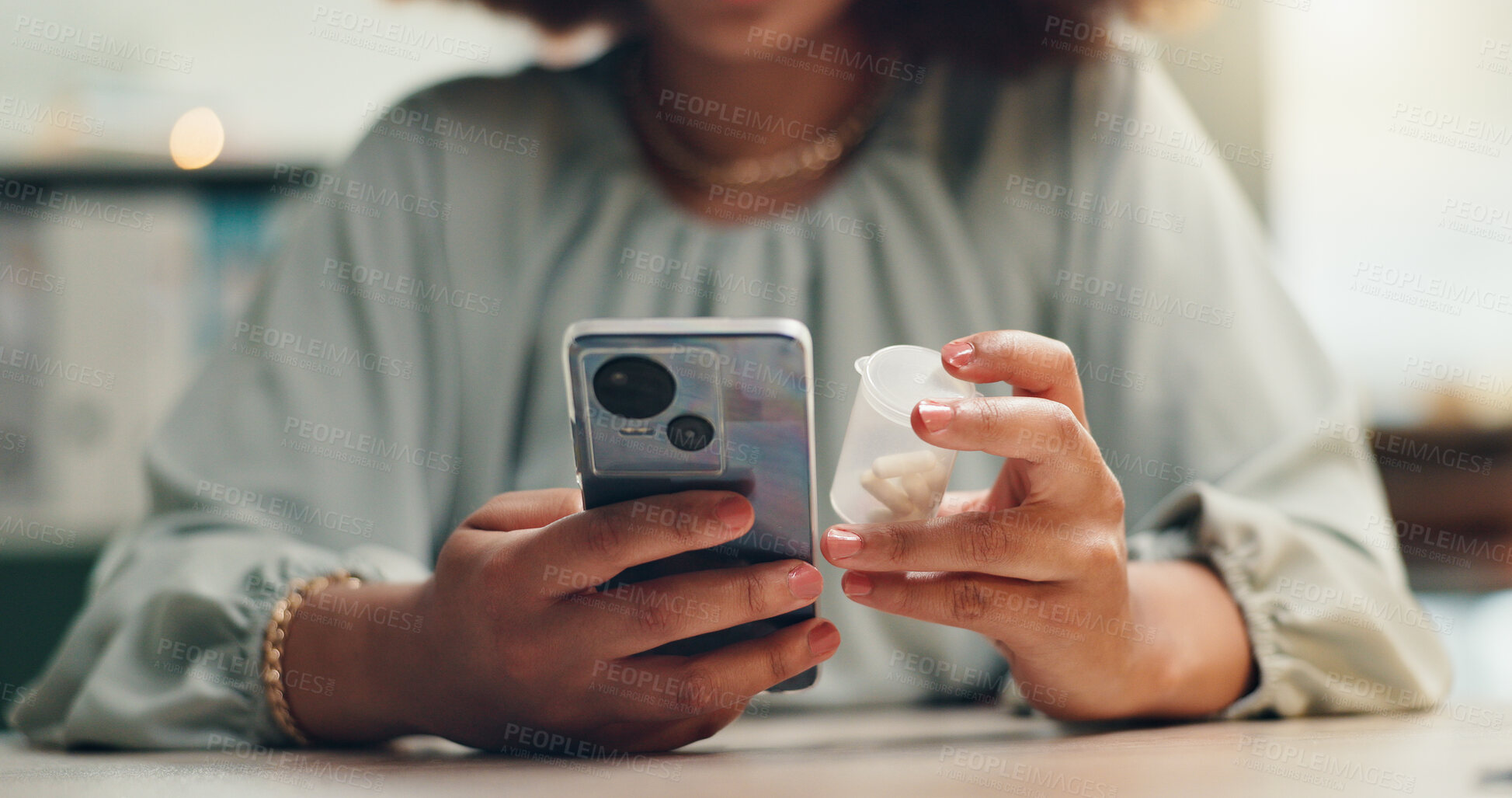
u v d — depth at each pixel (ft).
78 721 2.38
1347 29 5.48
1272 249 4.33
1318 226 5.66
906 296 3.05
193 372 5.29
